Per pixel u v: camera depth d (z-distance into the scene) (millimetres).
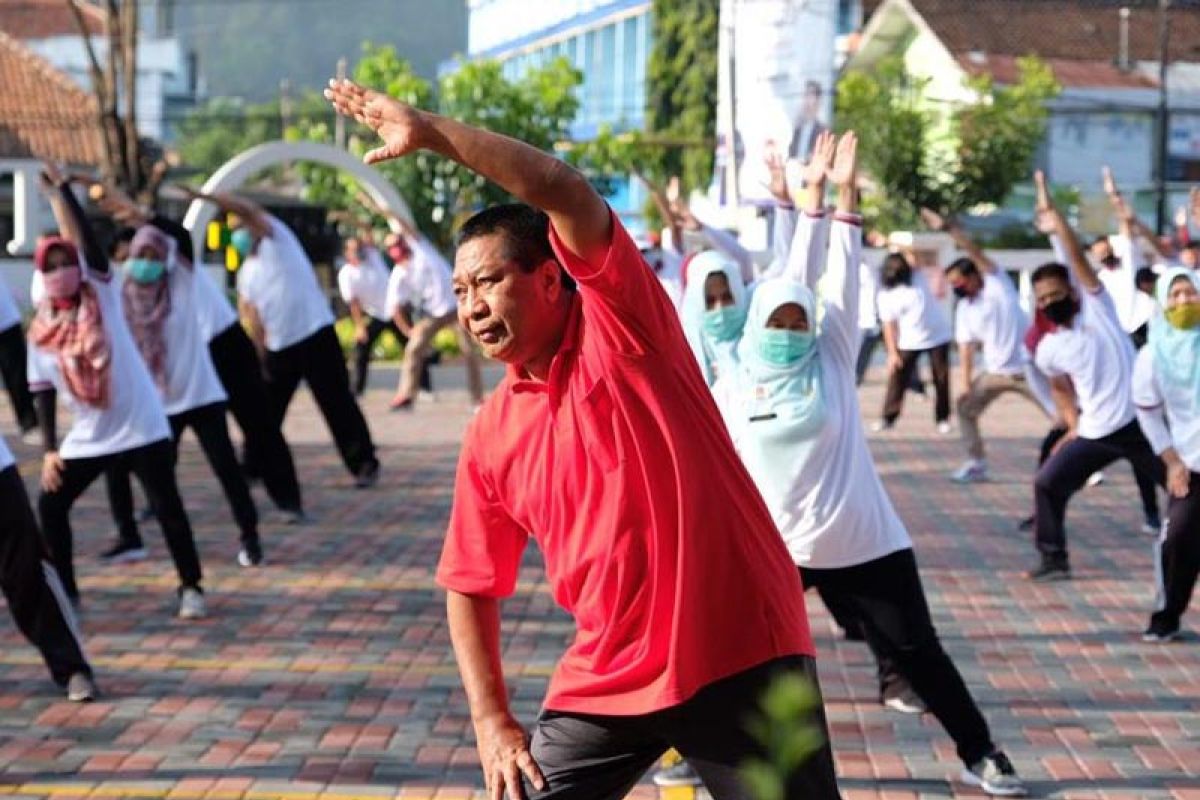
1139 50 45312
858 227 7016
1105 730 8125
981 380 16219
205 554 12523
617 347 4008
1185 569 9656
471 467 4438
